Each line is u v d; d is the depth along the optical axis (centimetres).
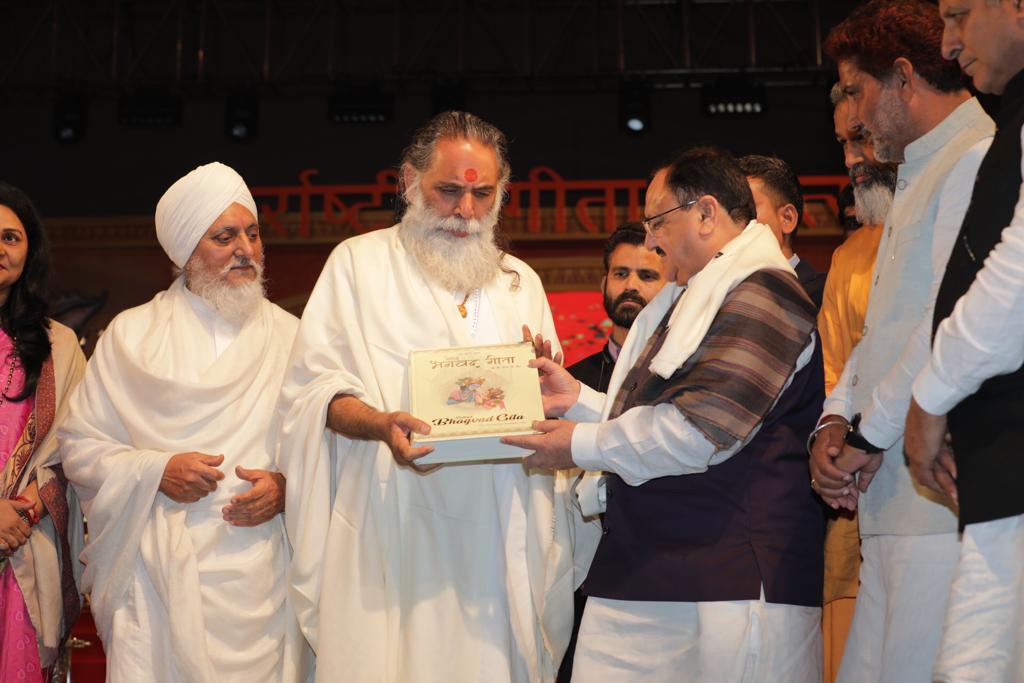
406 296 305
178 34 1124
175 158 1139
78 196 1137
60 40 1161
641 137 1111
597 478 288
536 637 292
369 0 1155
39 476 346
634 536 266
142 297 1089
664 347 257
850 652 257
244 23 1168
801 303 259
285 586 321
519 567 292
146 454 318
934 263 240
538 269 1022
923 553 238
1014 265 195
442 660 287
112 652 315
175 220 343
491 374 275
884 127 259
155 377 326
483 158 305
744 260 261
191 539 317
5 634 333
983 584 202
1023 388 202
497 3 1148
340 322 307
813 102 1104
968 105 253
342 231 1055
